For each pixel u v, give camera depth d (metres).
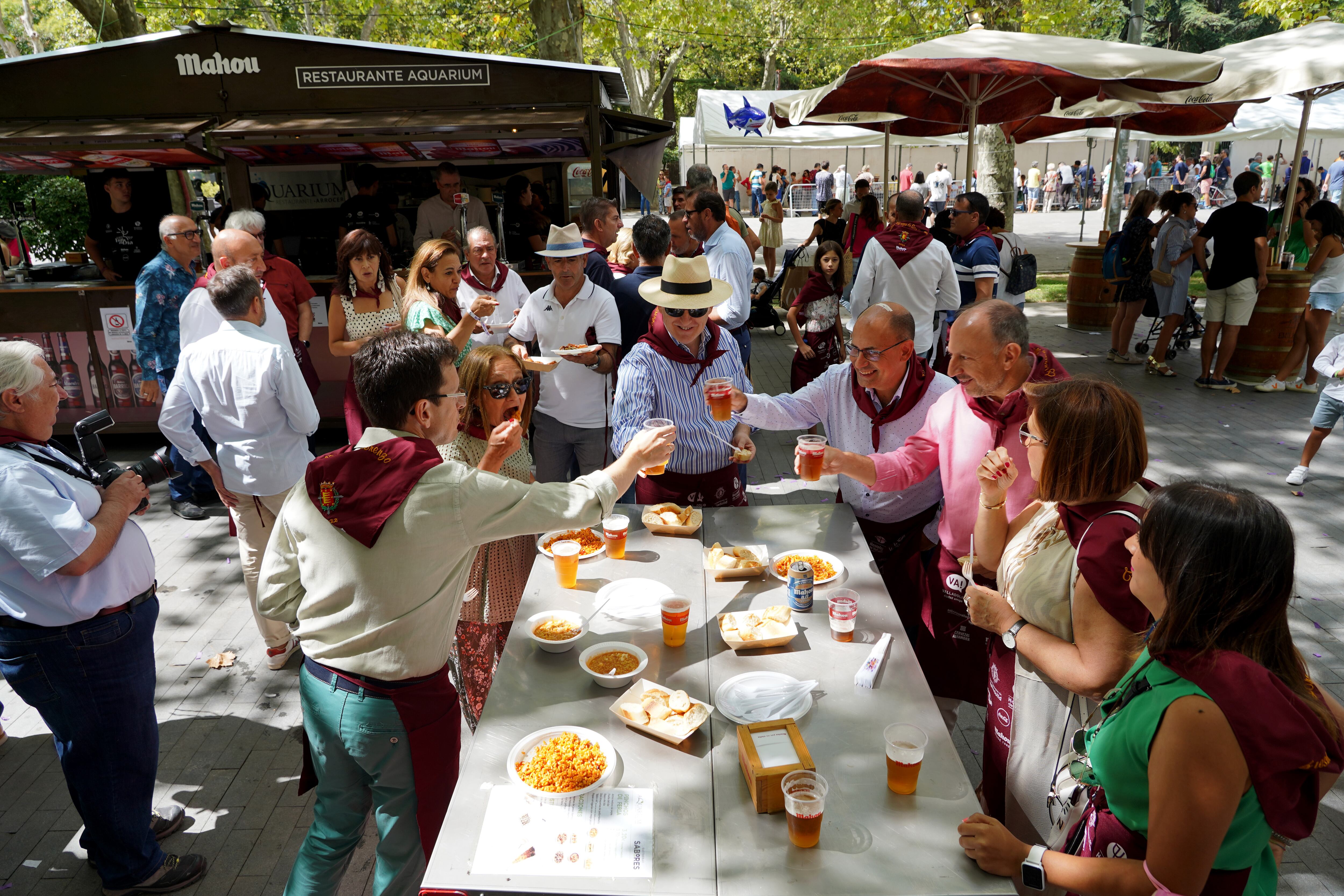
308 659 2.39
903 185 27.95
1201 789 1.54
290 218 9.81
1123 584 1.98
